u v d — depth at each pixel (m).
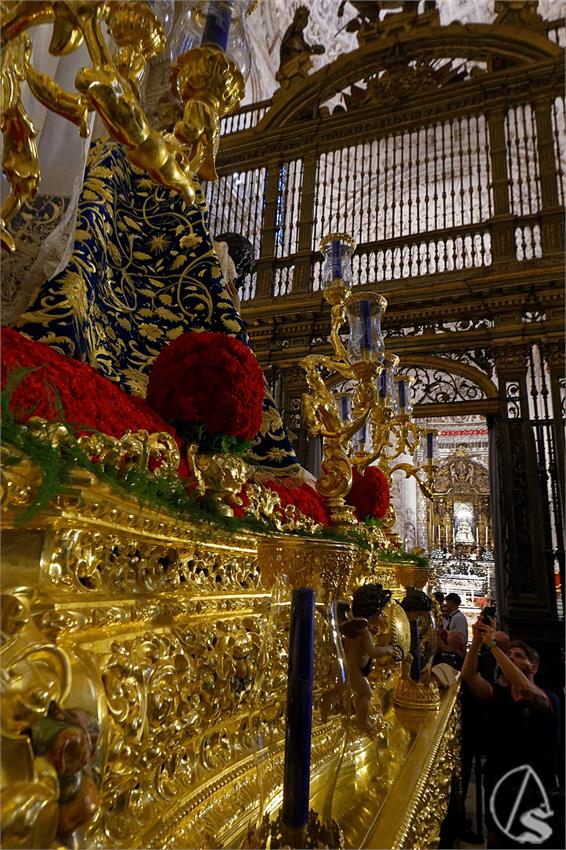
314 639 0.74
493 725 2.09
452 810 2.09
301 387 6.69
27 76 0.53
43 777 0.39
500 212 6.34
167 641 0.70
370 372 1.35
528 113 6.94
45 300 0.96
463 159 7.53
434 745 1.37
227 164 8.05
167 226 1.46
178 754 0.72
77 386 0.70
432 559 12.48
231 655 0.83
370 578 1.57
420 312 6.39
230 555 0.92
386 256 6.98
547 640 5.02
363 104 7.64
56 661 0.47
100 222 1.22
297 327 6.92
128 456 0.64
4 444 0.46
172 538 0.75
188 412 0.87
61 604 0.54
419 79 7.36
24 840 0.36
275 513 1.02
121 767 0.55
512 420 5.77
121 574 0.67
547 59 6.65
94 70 0.49
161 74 1.67
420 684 1.80
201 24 0.70
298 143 7.79
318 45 8.20
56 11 0.48
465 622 5.12
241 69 0.70
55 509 0.53
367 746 1.13
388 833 0.83
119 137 0.51
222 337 0.93
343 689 0.79
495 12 7.34
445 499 13.98
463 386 6.23
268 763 0.76
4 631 0.46
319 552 0.80
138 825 0.60
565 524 4.12
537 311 5.99
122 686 0.57
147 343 1.27
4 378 0.55
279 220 7.62
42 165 0.97
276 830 0.66
